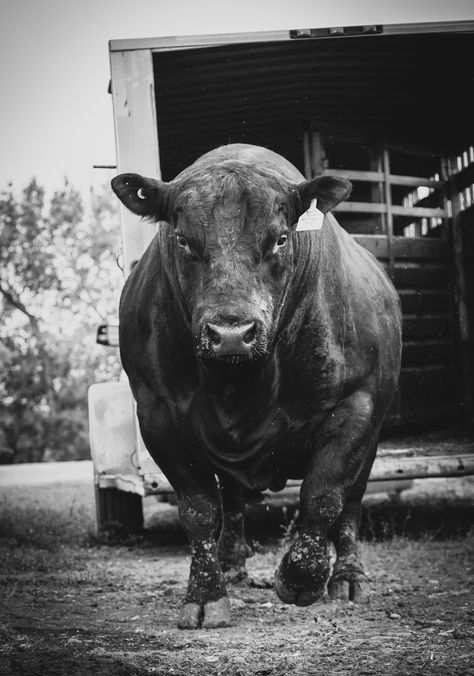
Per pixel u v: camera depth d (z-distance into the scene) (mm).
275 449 5699
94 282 30938
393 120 11750
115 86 8266
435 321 11555
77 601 6312
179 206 5043
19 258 30906
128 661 4453
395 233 12547
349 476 5629
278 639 4949
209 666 4359
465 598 5973
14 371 29719
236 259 4812
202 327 4652
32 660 4449
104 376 30312
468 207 11711
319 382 5559
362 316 5949
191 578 5539
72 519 11383
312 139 10680
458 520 10242
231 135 11586
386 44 9891
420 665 4246
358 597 6172
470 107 11469
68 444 29453
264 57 9836
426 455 9320
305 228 5184
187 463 5734
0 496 15219
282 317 5293
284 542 8727
